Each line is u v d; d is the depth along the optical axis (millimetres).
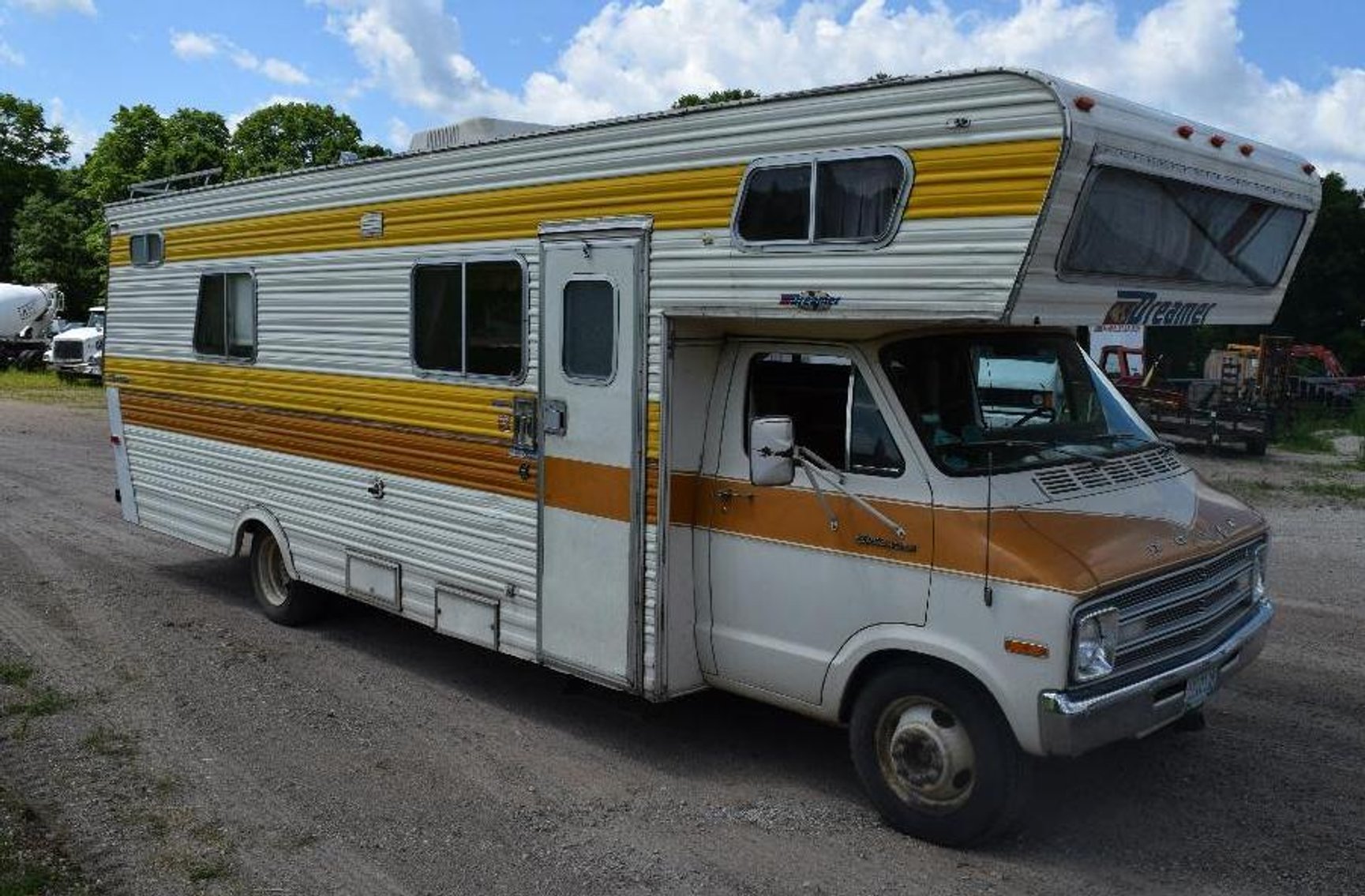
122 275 8930
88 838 4664
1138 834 4656
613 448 5336
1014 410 4984
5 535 10359
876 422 4688
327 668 6934
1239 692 6305
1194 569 4555
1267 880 4281
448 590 6340
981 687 4379
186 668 6859
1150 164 4246
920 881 4309
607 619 5438
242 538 8039
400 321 6492
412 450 6484
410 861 4508
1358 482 14617
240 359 7742
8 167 47531
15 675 6578
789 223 4613
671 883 4324
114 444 9195
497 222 5855
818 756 5574
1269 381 21000
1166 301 4770
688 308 4980
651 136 5094
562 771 5398
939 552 4395
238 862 4488
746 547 5074
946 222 4137
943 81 4117
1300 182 5312
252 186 7520
